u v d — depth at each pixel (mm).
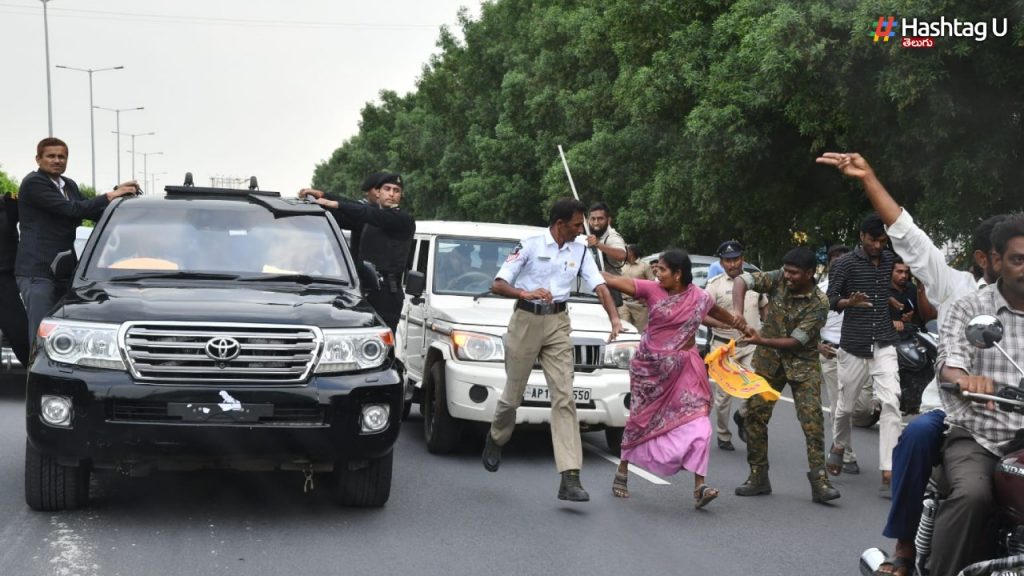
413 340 11578
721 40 24172
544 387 9867
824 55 19000
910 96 17688
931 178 18875
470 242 11414
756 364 8961
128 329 6840
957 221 18672
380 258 10148
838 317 10812
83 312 7004
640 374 8336
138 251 8078
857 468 10102
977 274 8383
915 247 5520
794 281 8641
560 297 8398
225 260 8133
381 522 7430
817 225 24359
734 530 7621
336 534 7047
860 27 18094
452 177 54281
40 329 7043
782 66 19656
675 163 27438
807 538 7438
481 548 6848
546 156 41750
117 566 6133
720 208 25547
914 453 5293
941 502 4902
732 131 23078
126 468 7027
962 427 5000
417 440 11148
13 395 13117
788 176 24578
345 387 7027
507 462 10016
